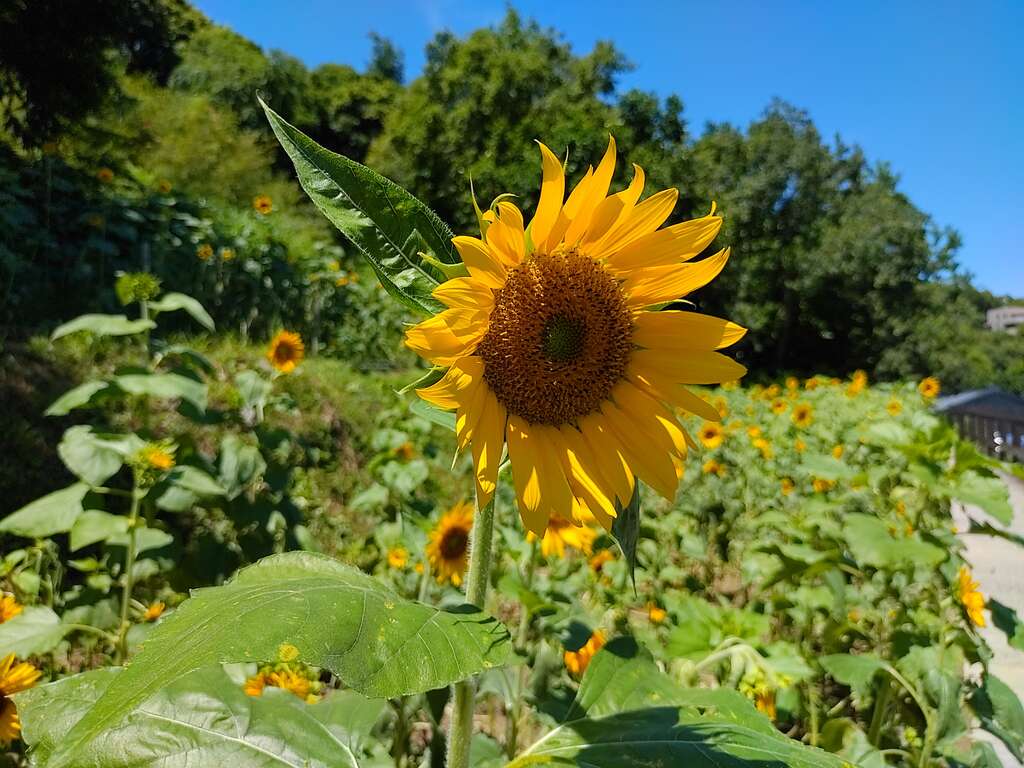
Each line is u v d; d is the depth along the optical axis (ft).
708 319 5.36
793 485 26.96
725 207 124.98
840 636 12.00
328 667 3.15
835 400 49.73
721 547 21.99
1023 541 10.64
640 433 5.37
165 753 4.75
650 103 94.58
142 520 10.93
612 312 5.27
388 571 14.83
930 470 11.10
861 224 125.29
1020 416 53.57
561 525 12.08
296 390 27.12
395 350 47.32
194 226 39.60
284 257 43.98
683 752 4.61
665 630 13.74
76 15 35.76
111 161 40.63
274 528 13.41
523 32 106.42
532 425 5.34
